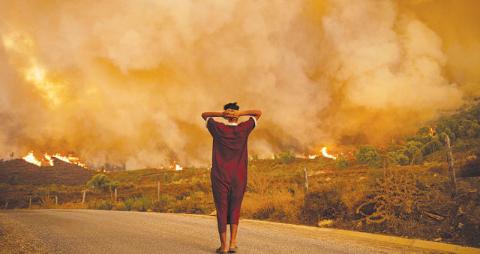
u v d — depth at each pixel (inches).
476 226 274.8
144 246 209.9
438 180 378.6
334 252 204.7
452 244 256.5
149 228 323.0
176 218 461.4
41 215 511.5
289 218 455.8
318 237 280.2
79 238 247.8
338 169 2546.8
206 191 1558.8
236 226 180.4
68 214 547.5
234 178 175.9
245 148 179.0
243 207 538.3
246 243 233.6
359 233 321.4
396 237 292.7
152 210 937.5
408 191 352.2
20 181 5502.0
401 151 1904.5
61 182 5871.1
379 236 298.4
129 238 248.1
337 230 347.3
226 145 175.8
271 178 616.1
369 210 378.0
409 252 212.7
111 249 199.3
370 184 403.9
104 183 2738.7
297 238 270.7
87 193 2518.5
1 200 2171.5
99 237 253.3
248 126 176.9
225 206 177.2
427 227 309.6
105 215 522.6
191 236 264.5
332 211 423.2
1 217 454.3
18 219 418.3
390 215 342.6
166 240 238.4
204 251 191.3
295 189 525.3
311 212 437.4
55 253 189.6
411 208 339.9
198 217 503.5
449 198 340.8
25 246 213.3
